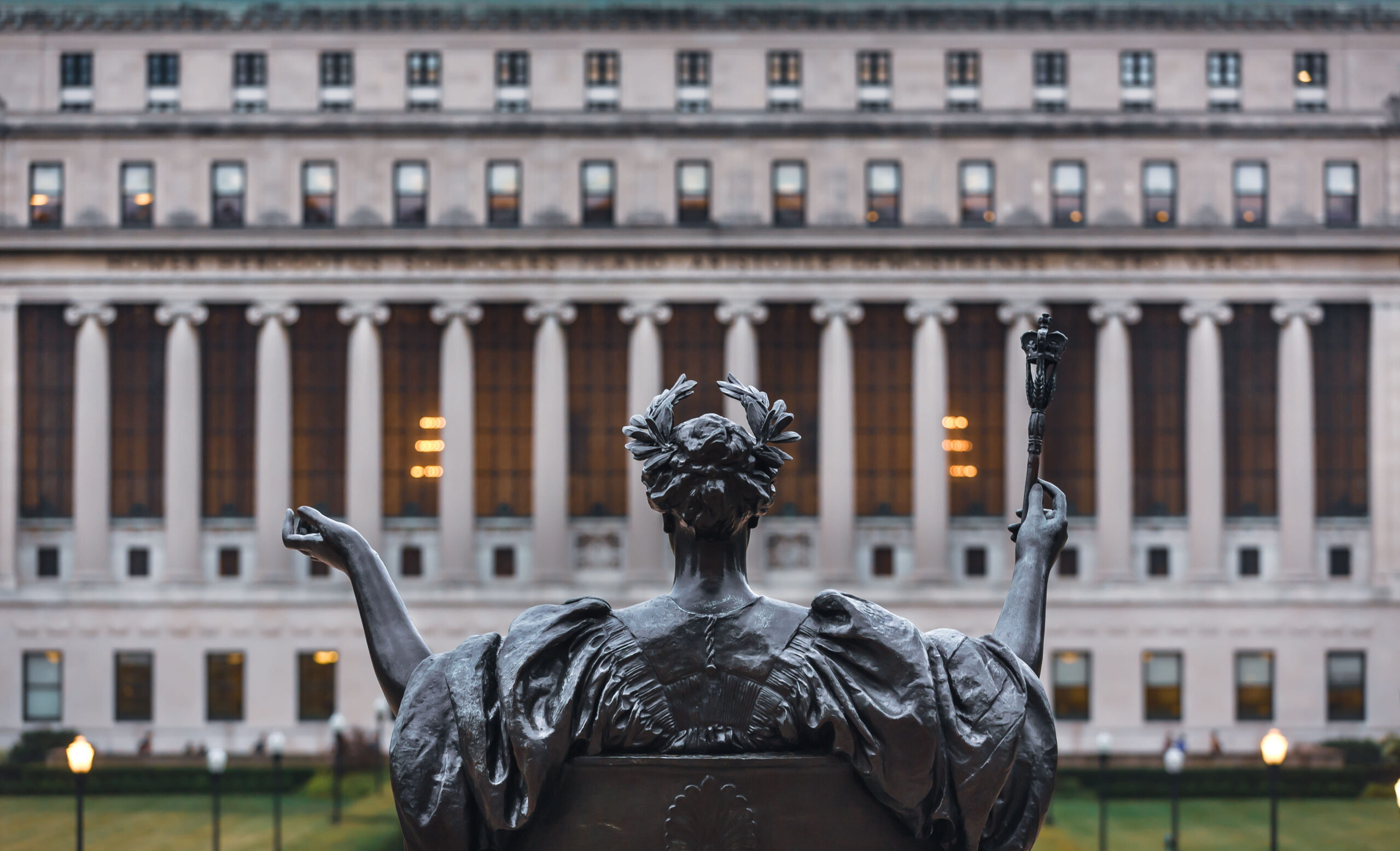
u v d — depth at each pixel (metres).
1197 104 75.38
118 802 60.53
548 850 3.64
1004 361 74.81
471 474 73.62
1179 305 74.62
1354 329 75.25
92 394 73.75
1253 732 73.69
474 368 74.62
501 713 3.68
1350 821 55.50
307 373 75.25
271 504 73.50
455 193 74.81
